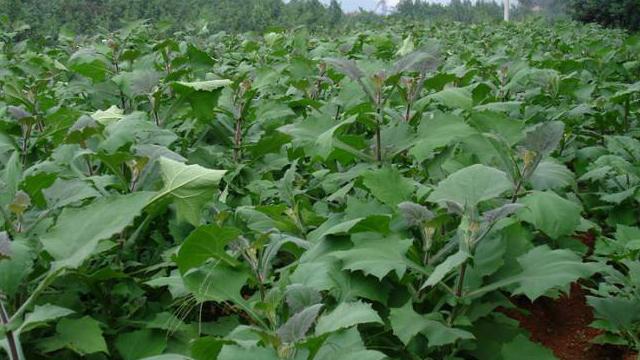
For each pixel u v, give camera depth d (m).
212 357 2.25
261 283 2.79
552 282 2.42
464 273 2.64
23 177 3.47
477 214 2.55
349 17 26.03
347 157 3.99
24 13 15.86
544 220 3.03
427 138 3.60
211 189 2.74
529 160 3.11
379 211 3.12
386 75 4.10
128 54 6.61
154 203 3.01
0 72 6.79
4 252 2.18
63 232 2.36
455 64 7.75
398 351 2.74
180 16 19.42
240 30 19.33
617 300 3.18
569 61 7.37
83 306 2.97
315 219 3.53
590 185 4.76
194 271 2.77
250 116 5.24
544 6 40.34
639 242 3.25
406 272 2.76
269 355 2.04
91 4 18.70
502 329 2.84
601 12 22.47
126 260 3.32
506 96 6.38
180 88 4.34
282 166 4.69
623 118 5.88
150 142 3.87
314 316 1.99
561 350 3.45
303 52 8.98
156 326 2.86
